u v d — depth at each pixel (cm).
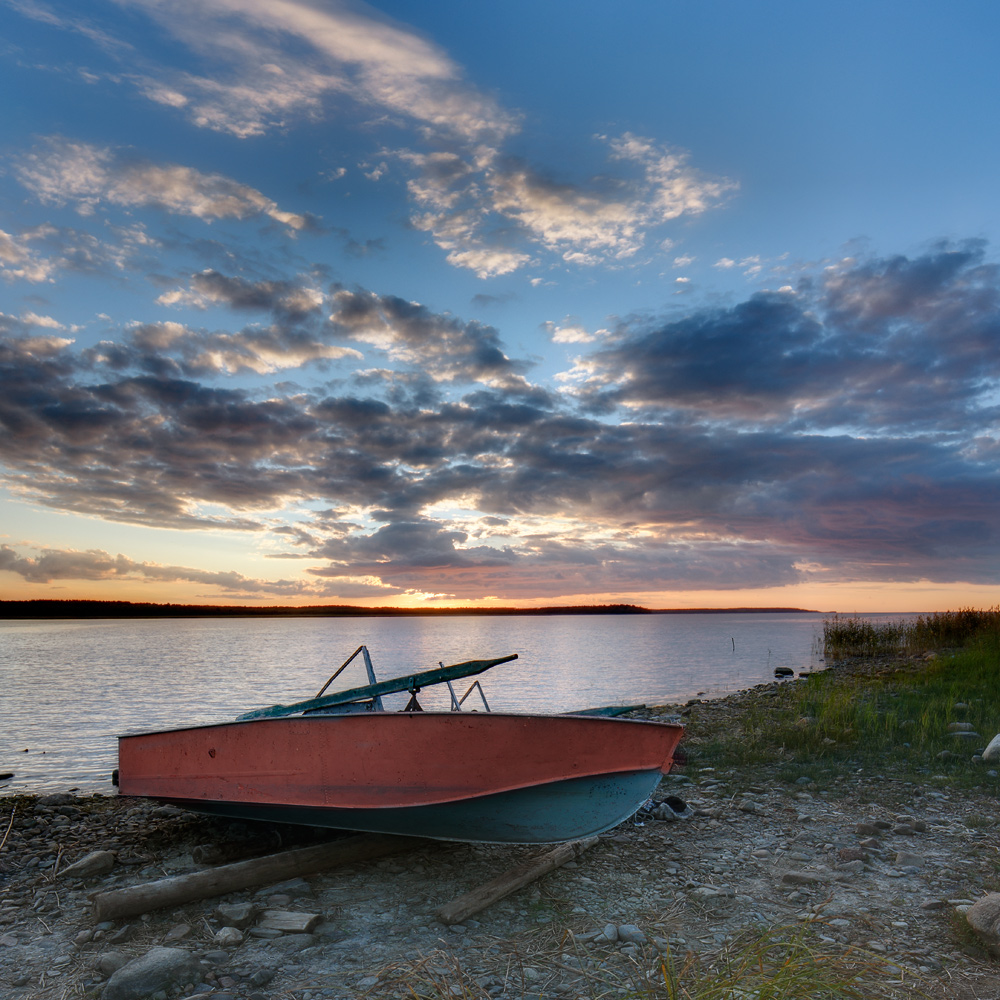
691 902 450
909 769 808
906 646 2473
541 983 347
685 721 1240
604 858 534
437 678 608
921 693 1342
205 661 4097
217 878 452
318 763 506
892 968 354
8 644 6456
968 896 452
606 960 370
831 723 1021
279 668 3512
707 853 545
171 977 344
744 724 1126
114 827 648
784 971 323
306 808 507
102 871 518
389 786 483
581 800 475
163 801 595
